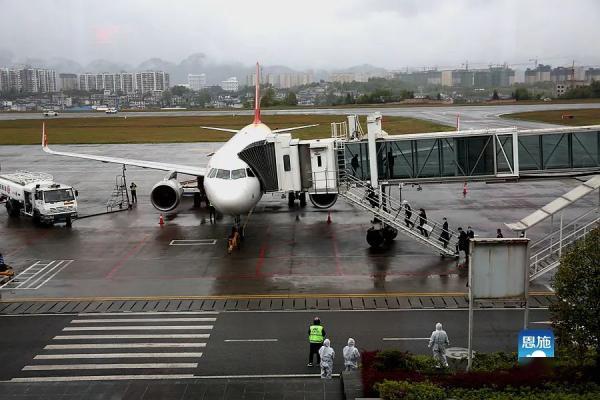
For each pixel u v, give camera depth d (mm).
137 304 32500
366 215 53344
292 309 31500
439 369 22766
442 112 171250
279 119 159250
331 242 44656
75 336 28578
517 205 56969
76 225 51438
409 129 116375
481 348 26547
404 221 46781
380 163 46406
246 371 24844
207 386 22625
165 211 52156
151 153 96375
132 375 24703
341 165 45562
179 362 25750
